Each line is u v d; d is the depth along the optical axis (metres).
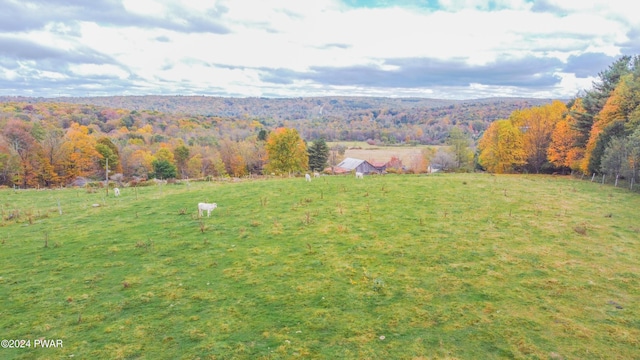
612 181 41.03
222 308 13.00
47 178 65.19
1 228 23.53
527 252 17.95
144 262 17.25
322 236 20.38
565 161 52.78
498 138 60.41
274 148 74.31
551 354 10.48
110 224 23.73
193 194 32.94
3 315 12.70
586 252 18.03
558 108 58.94
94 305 13.32
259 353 10.58
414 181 37.16
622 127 42.56
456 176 43.44
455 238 19.83
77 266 16.88
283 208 26.70
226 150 99.69
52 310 13.00
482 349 10.73
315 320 12.22
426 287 14.43
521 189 33.50
